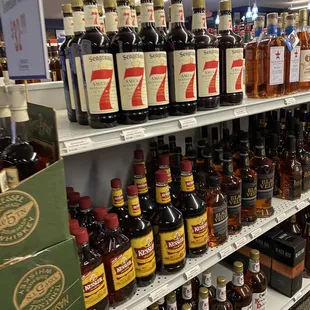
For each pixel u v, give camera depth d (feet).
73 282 2.13
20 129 2.23
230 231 4.12
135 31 2.82
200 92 3.27
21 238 1.85
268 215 4.57
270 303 5.11
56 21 25.79
